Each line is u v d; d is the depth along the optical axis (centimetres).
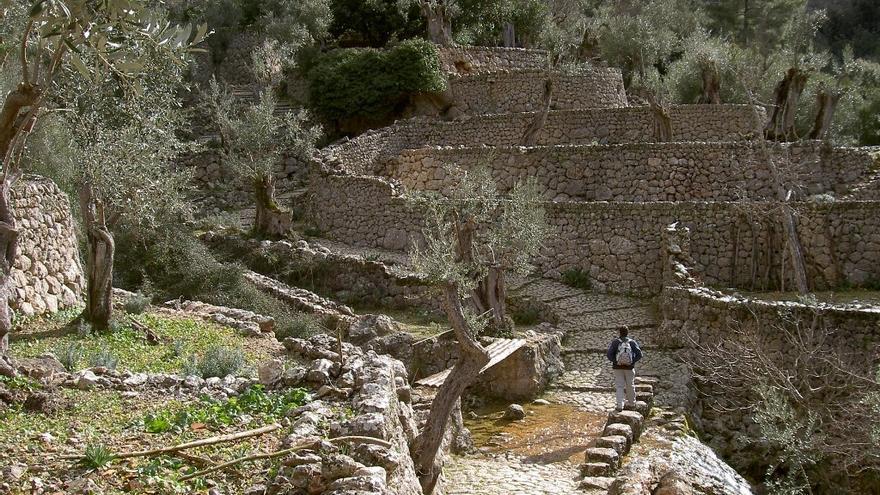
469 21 4478
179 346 1420
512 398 1638
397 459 741
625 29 4453
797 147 2694
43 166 1931
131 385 978
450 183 2947
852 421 1346
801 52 4188
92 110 1531
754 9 5459
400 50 3691
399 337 1838
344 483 643
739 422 1634
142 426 820
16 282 1509
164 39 779
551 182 2822
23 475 672
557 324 2067
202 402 915
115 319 1555
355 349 1480
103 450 708
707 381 1677
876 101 4225
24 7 1005
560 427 1462
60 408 863
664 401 1549
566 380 1733
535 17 4684
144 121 1612
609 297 2316
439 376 1648
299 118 3209
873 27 6438
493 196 2084
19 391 869
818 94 3309
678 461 1111
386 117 3747
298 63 3925
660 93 3456
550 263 2464
